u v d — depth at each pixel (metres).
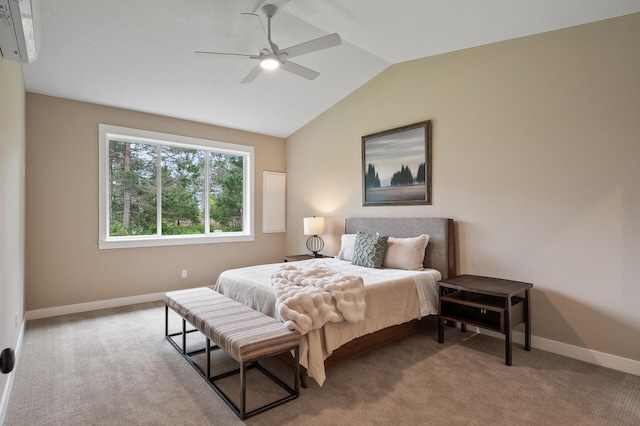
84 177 4.12
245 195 5.70
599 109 2.66
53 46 3.15
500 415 1.98
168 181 4.90
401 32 3.12
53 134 3.94
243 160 5.71
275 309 2.52
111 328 3.49
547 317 2.93
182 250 4.91
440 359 2.76
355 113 4.71
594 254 2.69
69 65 3.43
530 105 3.04
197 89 4.15
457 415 1.98
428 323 3.43
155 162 4.78
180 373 2.52
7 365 1.06
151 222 4.73
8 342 2.29
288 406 2.09
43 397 2.18
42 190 3.85
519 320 2.86
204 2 2.80
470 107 3.47
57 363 2.68
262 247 5.78
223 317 2.44
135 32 3.10
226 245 5.36
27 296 3.76
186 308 2.70
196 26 3.10
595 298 2.68
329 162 5.14
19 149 2.97
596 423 1.91
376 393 2.23
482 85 3.38
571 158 2.80
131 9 2.84
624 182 2.54
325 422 1.92
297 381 2.19
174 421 1.94
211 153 5.35
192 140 5.01
